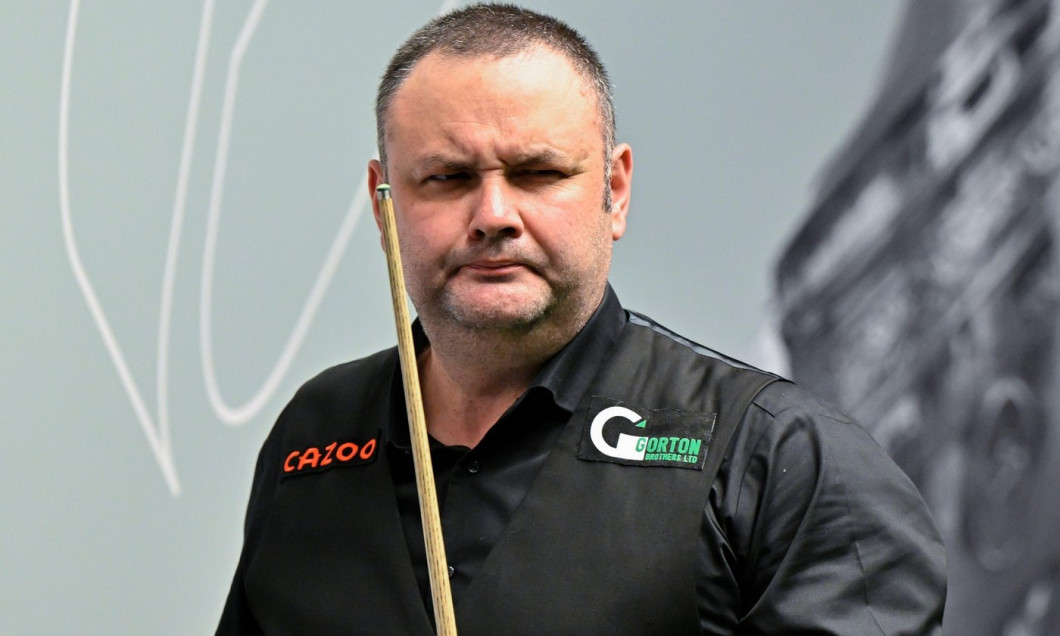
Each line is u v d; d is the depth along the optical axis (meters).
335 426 3.67
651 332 3.55
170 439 5.05
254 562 3.58
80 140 4.98
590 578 3.09
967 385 6.02
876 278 5.91
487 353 3.28
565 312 3.27
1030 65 6.14
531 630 3.07
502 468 3.31
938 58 6.02
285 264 5.24
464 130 3.13
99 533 4.93
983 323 6.05
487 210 3.11
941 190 6.00
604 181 3.31
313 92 5.31
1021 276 6.12
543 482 3.25
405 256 3.28
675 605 3.04
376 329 5.42
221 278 5.14
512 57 3.16
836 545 3.08
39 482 4.84
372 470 3.50
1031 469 6.12
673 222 5.59
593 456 3.26
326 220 5.33
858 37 5.91
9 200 4.85
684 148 5.63
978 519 6.01
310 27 5.32
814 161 5.83
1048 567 6.11
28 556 4.80
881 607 3.05
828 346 5.82
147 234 5.05
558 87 3.18
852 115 5.90
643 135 5.56
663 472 3.19
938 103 6.00
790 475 3.13
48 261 4.90
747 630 3.08
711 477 3.15
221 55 5.17
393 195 3.31
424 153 3.17
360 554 3.39
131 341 5.01
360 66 5.40
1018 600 6.04
